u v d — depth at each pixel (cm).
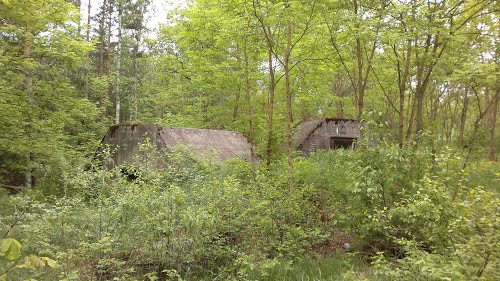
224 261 595
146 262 568
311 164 927
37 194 1008
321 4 806
